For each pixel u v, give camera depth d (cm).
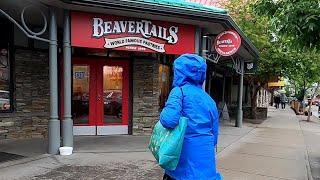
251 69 1791
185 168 352
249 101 2784
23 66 1033
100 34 885
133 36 921
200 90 368
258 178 742
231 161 895
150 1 862
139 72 1193
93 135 1155
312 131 1759
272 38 1936
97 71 1165
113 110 1184
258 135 1447
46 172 704
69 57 864
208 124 360
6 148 904
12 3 817
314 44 794
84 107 1157
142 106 1197
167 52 966
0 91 988
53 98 849
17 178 657
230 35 1071
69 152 857
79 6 823
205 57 1109
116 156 862
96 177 684
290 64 1989
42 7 837
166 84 1328
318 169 884
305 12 743
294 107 3916
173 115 342
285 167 855
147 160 830
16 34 1016
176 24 975
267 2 834
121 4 828
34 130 1056
